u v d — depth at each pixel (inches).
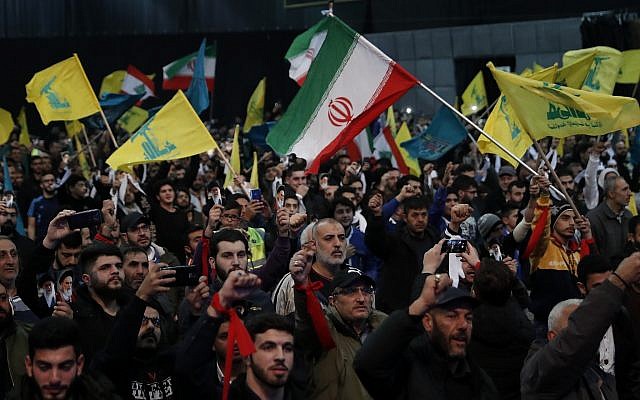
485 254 398.6
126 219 390.9
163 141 435.8
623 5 1182.3
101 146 890.7
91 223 294.2
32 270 293.1
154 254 400.8
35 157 629.6
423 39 1248.2
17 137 1135.6
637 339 300.4
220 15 1395.2
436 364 219.5
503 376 273.0
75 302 276.5
